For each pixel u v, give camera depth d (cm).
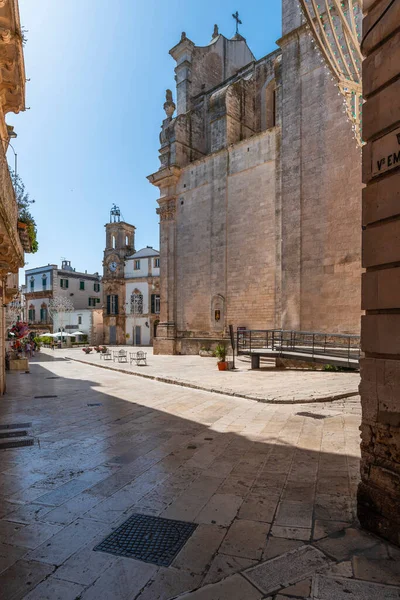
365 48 370
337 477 477
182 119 2781
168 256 2778
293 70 1936
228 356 2253
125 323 4900
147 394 1137
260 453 576
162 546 325
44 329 5503
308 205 1842
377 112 357
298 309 1853
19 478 485
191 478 480
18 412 902
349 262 1678
